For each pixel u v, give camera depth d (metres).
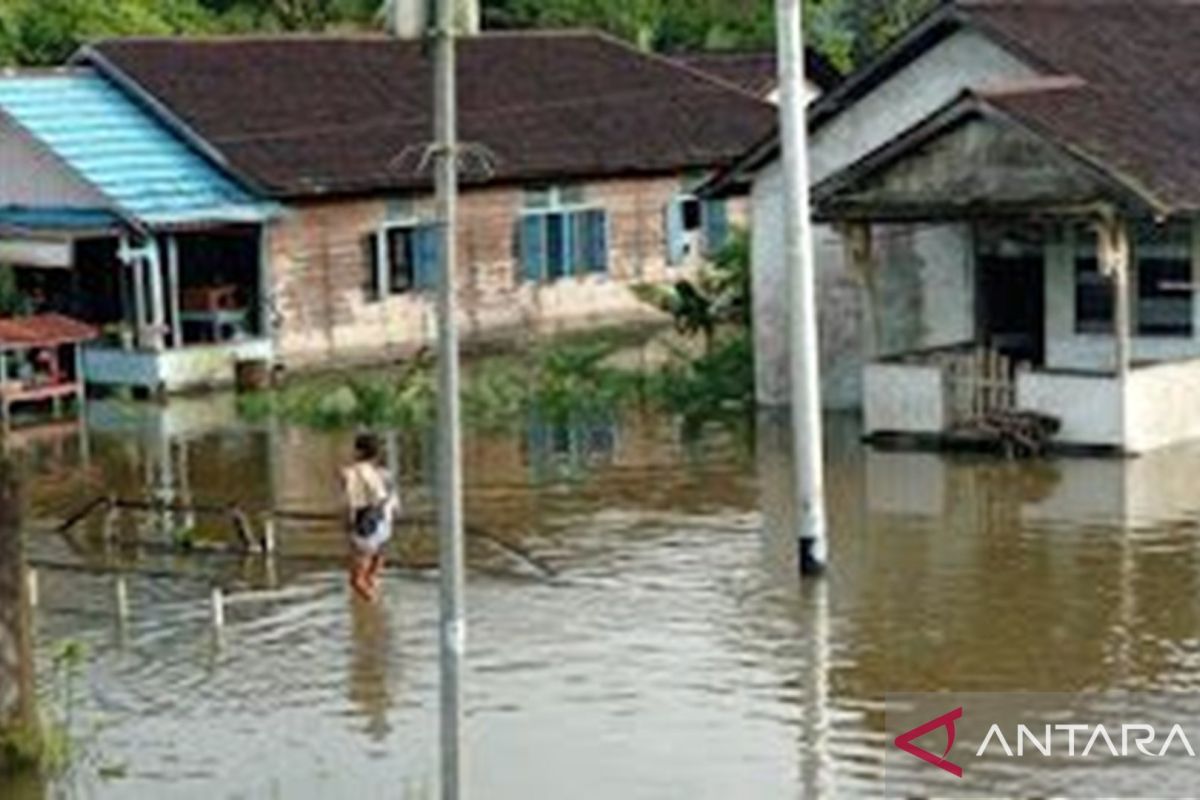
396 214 54.88
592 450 40.41
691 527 33.50
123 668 27.05
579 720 24.31
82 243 52.38
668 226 60.50
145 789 22.61
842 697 24.78
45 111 51.94
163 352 49.09
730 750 23.16
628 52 63.75
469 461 39.59
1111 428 37.16
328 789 22.48
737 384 45.66
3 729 23.17
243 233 52.88
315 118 54.94
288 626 28.72
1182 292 40.00
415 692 25.67
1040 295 41.56
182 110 52.75
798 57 29.41
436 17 17.34
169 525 35.31
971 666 25.75
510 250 57.00
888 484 36.00
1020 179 38.06
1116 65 41.25
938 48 41.78
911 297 42.75
